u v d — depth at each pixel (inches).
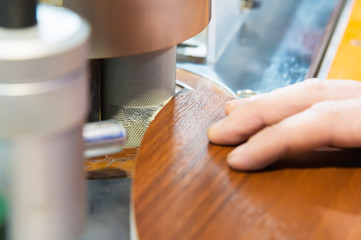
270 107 19.1
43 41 8.9
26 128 9.2
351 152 20.3
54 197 10.4
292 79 45.1
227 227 15.8
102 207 18.9
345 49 46.9
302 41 55.1
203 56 43.3
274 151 18.3
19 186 10.1
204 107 23.4
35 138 9.5
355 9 60.6
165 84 23.9
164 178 17.9
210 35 47.6
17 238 10.7
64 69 9.1
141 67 22.7
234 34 54.5
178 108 23.1
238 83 42.9
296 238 15.8
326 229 16.3
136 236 15.2
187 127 21.5
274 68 47.2
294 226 16.3
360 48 47.3
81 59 9.5
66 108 9.5
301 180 18.6
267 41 54.5
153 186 17.4
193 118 22.3
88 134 13.5
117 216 18.5
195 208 16.5
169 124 21.6
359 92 19.8
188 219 16.0
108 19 18.9
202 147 20.0
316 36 56.8
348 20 56.3
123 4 18.9
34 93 8.9
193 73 33.0
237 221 16.2
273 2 65.5
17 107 8.9
